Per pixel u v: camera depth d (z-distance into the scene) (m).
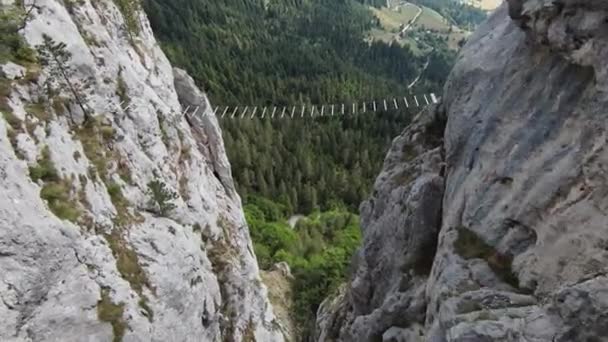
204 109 43.12
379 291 25.36
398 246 23.94
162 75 38.34
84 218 19.72
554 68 16.48
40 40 23.22
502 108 18.41
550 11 15.66
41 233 16.91
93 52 27.52
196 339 24.23
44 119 20.97
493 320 14.38
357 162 77.88
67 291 17.38
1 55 21.08
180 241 24.92
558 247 14.79
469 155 19.50
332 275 52.41
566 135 15.48
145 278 21.17
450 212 19.83
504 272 16.66
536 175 16.05
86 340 17.48
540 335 13.12
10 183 16.95
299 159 75.38
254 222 62.72
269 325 38.12
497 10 21.88
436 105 26.19
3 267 15.54
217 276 31.52
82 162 21.92
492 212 17.53
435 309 18.05
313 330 44.16
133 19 37.22
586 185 14.33
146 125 29.55
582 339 12.52
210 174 40.41
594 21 14.46
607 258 13.31
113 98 27.36
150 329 20.08
